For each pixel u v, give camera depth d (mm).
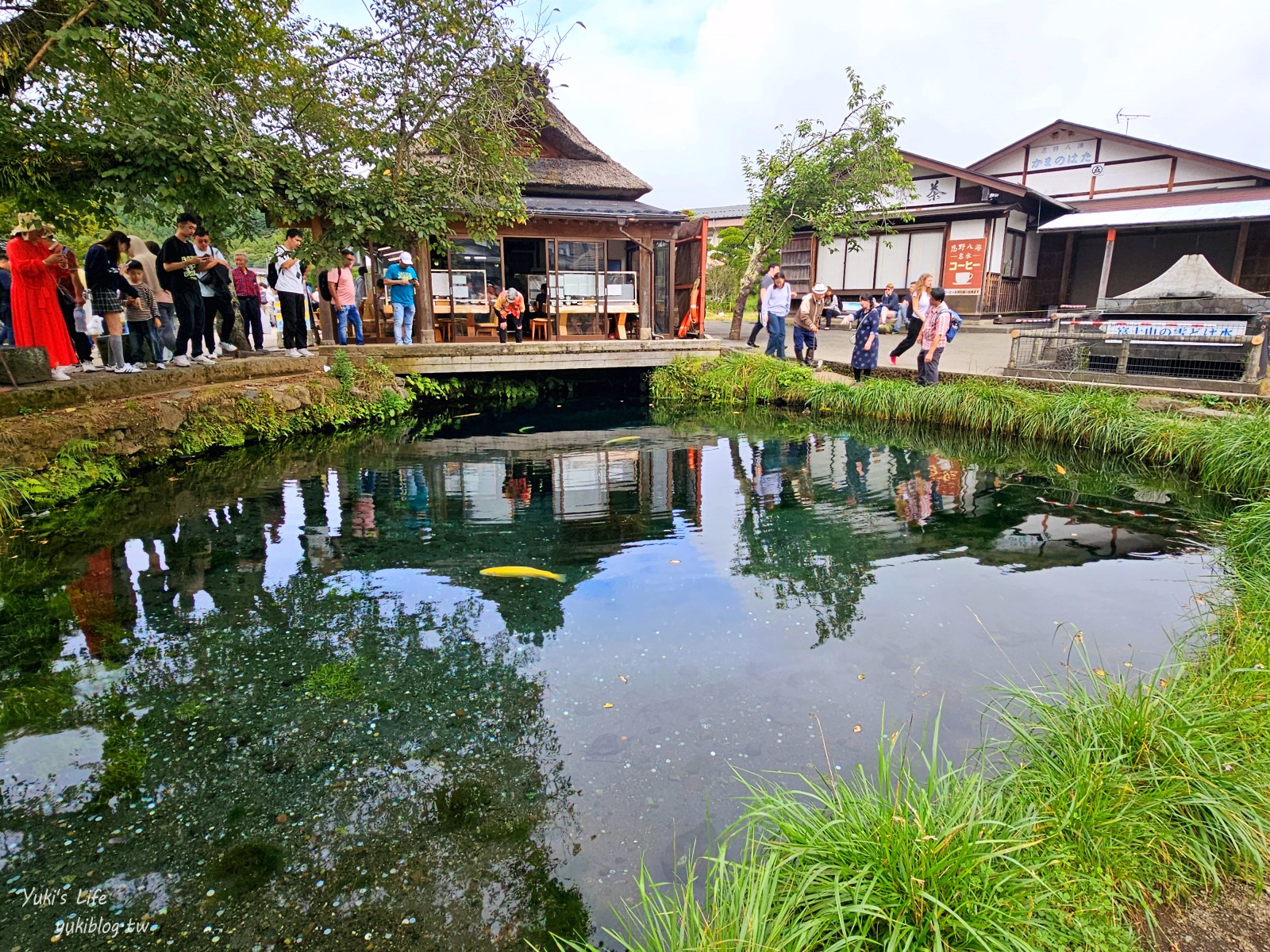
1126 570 4984
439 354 11820
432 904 2295
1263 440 6754
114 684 3568
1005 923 1906
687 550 5484
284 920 2240
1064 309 17828
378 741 3127
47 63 6746
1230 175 18156
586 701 3406
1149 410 8570
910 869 1978
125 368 7820
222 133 8320
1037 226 19703
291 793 2805
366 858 2484
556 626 4195
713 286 28125
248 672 3682
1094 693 3158
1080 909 2029
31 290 7344
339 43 10039
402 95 10227
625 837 2562
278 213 9461
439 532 5859
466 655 3854
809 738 3102
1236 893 2164
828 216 15023
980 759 2881
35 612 4363
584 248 13898
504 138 10664
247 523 6031
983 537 5723
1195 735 2588
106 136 7430
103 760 3000
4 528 5688
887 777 2289
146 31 7215
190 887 2367
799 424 10789
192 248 8555
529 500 6859
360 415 10430
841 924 1837
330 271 11539
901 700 3379
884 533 5844
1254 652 3260
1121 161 19500
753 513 6418
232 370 9273
